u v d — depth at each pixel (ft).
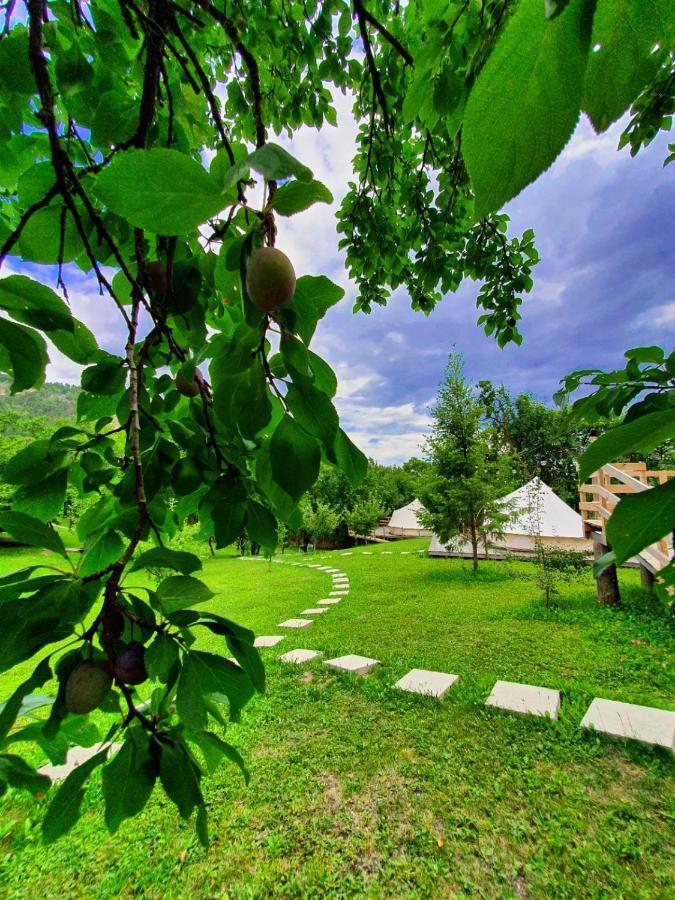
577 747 9.61
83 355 2.99
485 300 10.40
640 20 0.78
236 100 7.51
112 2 3.49
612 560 1.66
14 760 2.39
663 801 7.95
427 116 2.73
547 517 39.34
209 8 2.35
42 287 2.20
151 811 8.61
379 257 10.46
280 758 9.96
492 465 34.47
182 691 1.81
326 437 2.01
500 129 0.83
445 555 46.98
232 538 2.98
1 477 2.85
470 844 7.37
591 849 7.08
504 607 22.26
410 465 40.57
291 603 27.61
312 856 7.36
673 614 2.66
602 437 1.12
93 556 2.66
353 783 8.98
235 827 8.06
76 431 2.95
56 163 2.23
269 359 2.19
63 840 7.95
